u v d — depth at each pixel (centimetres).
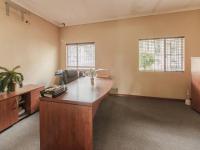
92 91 219
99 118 305
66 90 221
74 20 504
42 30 468
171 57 445
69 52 568
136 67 473
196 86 341
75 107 166
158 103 408
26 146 209
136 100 440
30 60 417
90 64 540
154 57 462
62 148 175
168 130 253
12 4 348
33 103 334
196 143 214
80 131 166
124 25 477
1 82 282
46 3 365
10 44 347
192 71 364
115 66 496
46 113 178
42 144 183
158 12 432
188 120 292
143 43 469
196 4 379
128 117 310
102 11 423
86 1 354
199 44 405
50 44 511
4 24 330
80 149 168
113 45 495
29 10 405
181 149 200
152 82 458
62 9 406
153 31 446
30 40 416
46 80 490
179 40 434
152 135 236
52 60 523
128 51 479
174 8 404
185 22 414
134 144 212
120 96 487
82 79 357
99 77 411
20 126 272
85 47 544
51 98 175
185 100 416
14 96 275
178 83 431
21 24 380
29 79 414
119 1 356
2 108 248
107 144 212
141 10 417
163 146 207
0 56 321
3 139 227
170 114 325
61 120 173
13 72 297
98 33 511
